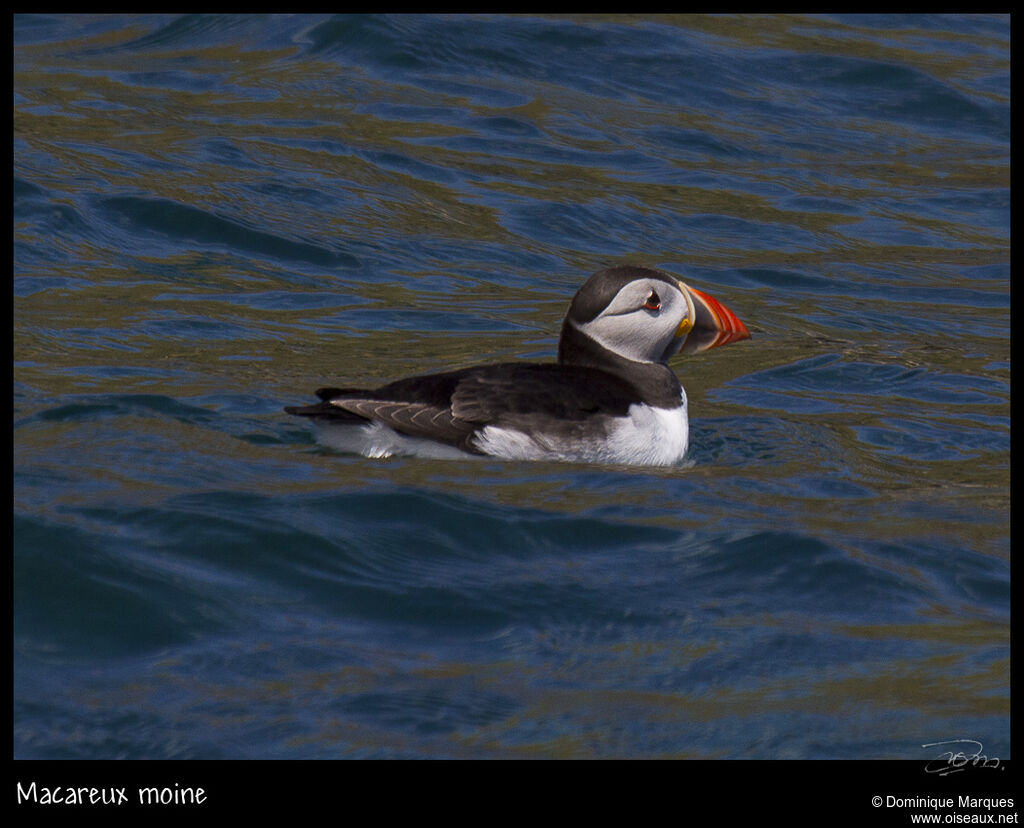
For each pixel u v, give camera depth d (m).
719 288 16.39
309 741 6.84
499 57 22.56
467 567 8.78
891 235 18.28
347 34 22.69
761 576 8.81
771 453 11.53
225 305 14.73
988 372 14.12
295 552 8.74
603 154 19.86
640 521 9.57
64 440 10.49
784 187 19.39
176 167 17.86
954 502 10.37
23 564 8.34
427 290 15.69
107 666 7.47
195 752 6.73
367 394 10.46
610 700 7.33
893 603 8.53
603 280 11.55
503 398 10.62
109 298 14.51
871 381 13.81
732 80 22.72
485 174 18.88
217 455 10.38
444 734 6.96
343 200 17.67
